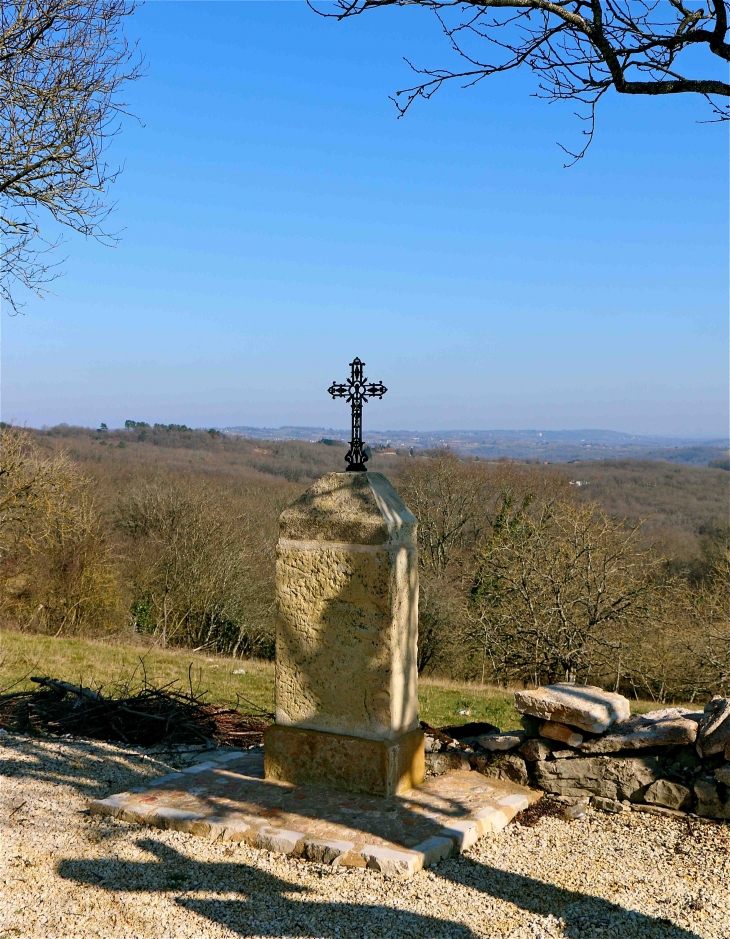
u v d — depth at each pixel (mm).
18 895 4438
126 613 24156
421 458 29641
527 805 5621
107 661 17000
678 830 5211
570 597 19797
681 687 20016
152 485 27562
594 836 5191
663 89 5086
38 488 19719
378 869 4691
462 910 4297
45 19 9859
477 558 23375
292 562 5938
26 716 8109
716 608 20031
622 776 5559
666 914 4262
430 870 4727
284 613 5977
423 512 27719
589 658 19047
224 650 25312
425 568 25641
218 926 4145
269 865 4793
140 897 4430
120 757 6949
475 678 22781
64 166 10359
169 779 6047
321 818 5250
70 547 22672
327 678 5824
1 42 9555
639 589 19047
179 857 4895
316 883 4570
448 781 5969
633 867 4773
